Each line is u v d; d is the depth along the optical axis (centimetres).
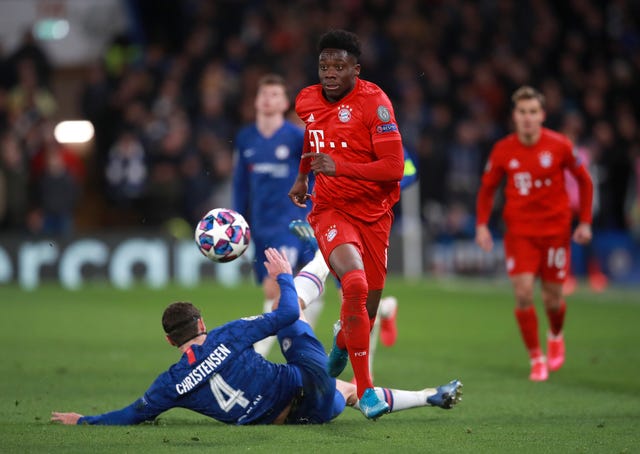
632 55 8188
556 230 3272
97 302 5478
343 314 2212
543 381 3125
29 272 6512
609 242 6788
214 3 7944
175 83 7256
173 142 6806
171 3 8131
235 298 5634
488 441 2116
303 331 2323
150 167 6812
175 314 2228
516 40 8144
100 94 7419
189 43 7875
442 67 7994
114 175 6831
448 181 7019
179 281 6662
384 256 2344
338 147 2281
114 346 3900
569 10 8519
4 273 6488
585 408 2627
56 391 2867
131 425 2255
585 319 4834
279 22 7838
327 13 7931
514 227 3291
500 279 6925
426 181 6975
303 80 7400
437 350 3862
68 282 6556
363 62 7519
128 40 7988
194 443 2056
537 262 3269
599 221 6800
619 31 8431
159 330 4394
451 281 6769
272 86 3281
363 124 2258
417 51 7875
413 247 6969
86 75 8012
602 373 3288
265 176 3275
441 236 6994
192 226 6769
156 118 7025
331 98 2289
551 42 8250
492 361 3575
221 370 2220
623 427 2306
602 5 8525
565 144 3278
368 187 2277
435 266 6981
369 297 2366
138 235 6638
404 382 3092
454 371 3334
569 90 7794
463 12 8131
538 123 3269
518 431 2244
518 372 3319
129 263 6625
